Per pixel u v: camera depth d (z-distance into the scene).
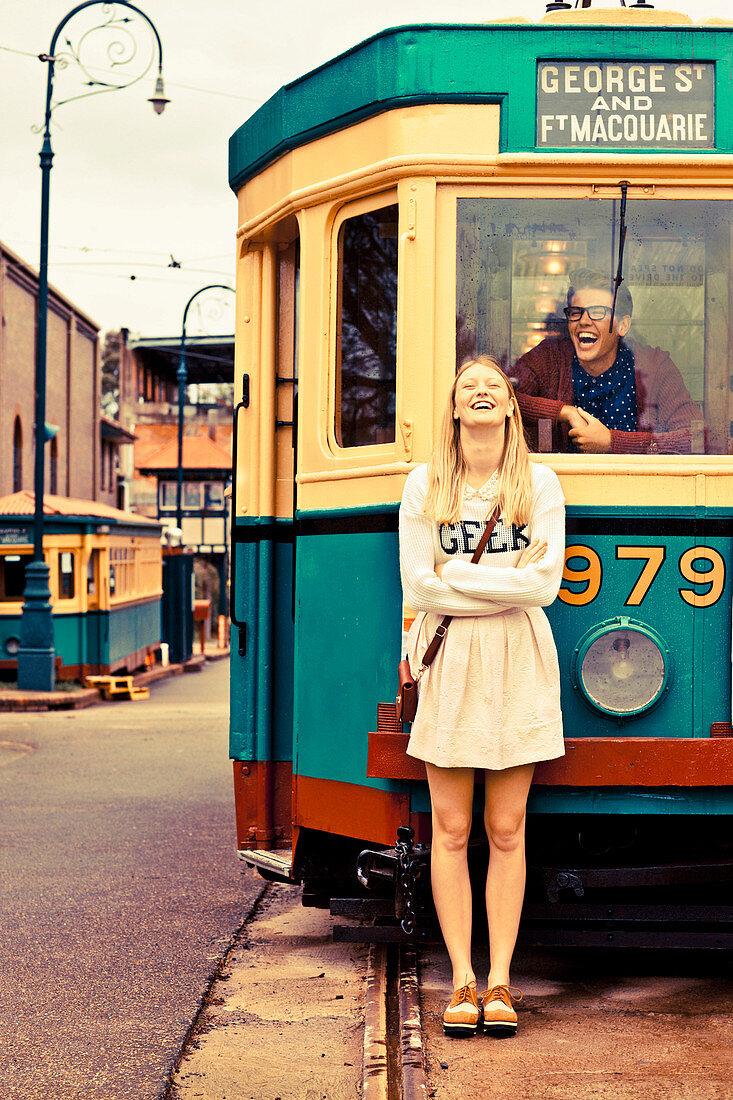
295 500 5.20
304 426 4.80
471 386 3.96
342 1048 4.10
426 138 4.31
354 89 4.50
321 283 4.70
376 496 4.42
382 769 4.17
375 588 4.38
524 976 4.80
